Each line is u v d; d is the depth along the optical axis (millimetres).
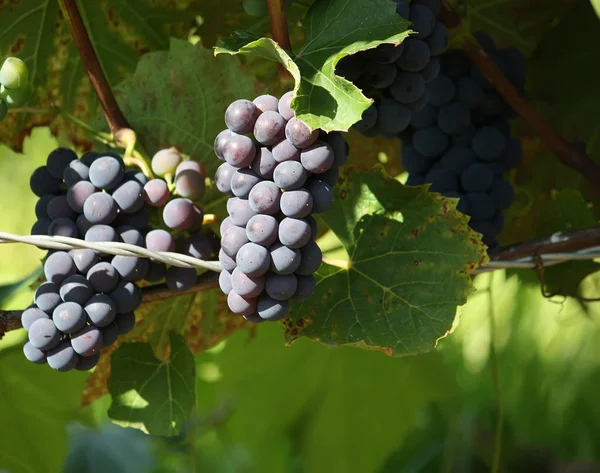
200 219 1042
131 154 1082
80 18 1091
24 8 1146
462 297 1048
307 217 978
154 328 1132
